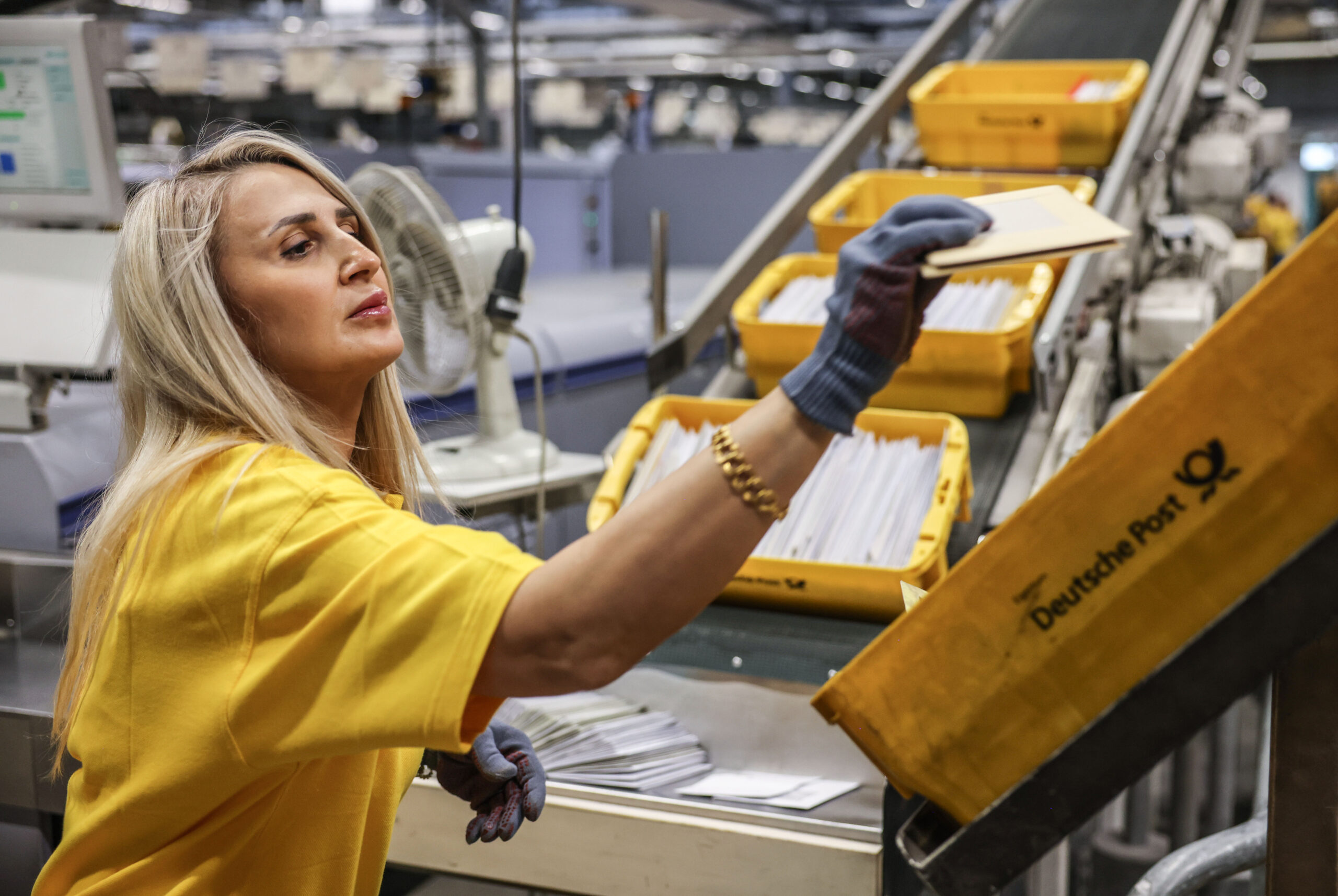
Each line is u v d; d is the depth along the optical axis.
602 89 9.37
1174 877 1.22
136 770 0.87
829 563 1.61
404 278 1.93
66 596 1.99
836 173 2.76
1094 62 3.80
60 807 1.65
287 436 0.88
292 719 0.79
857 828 1.32
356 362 0.94
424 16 11.38
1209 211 3.64
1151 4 4.00
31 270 2.07
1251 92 14.38
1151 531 0.67
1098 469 0.68
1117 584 0.68
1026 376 2.14
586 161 6.93
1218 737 2.53
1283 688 0.77
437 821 1.48
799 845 1.31
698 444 1.93
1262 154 4.08
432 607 0.74
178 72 5.42
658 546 0.71
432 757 1.14
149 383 0.91
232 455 0.85
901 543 1.66
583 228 6.95
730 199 6.80
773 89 17.95
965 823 0.75
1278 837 0.78
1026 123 2.84
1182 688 0.66
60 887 0.96
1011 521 0.71
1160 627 0.68
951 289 2.22
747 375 2.36
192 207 0.91
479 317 1.95
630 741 1.51
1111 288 2.62
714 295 2.29
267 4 11.58
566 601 0.72
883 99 3.07
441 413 2.95
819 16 11.85
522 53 10.97
